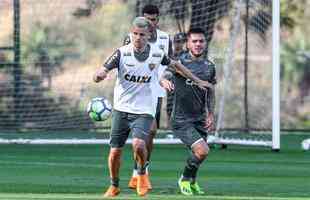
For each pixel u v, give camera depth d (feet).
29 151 133.80
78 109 177.78
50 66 182.29
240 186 92.32
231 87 198.59
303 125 209.36
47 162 117.29
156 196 81.92
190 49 87.81
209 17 162.30
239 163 118.21
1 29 179.11
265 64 201.46
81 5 188.44
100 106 80.84
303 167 113.60
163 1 166.61
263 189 89.56
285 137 167.32
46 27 184.03
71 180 96.48
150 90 80.59
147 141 81.15
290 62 212.23
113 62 79.20
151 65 79.87
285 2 205.87
